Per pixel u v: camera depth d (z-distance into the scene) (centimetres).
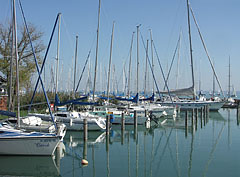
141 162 1611
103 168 1488
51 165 1535
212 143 2141
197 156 1745
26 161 1549
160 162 1611
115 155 1767
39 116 2478
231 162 1605
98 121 2464
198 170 1459
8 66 3102
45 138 1544
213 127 3022
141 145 2077
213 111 4691
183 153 1827
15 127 1658
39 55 3481
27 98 3588
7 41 3103
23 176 1370
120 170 1455
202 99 4859
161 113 3456
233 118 3891
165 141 2231
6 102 3139
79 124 2433
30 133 1587
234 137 2395
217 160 1650
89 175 1371
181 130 2814
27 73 3419
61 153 1802
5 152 1545
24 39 3325
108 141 2195
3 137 1517
